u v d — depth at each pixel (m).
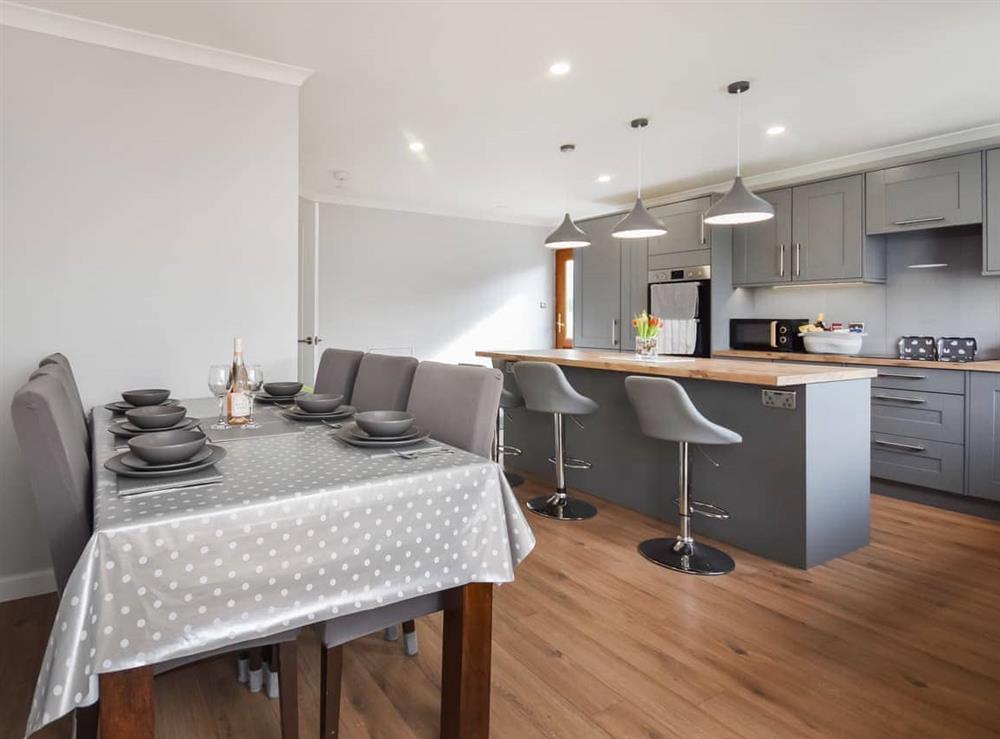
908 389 3.76
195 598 1.06
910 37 2.62
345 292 5.88
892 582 2.47
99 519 1.01
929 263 4.18
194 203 2.83
